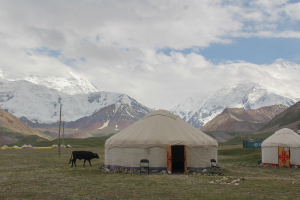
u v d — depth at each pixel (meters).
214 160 26.12
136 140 25.28
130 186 17.03
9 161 37.41
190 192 15.08
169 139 24.89
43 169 26.83
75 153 30.20
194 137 26.11
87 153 30.36
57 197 14.17
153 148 24.83
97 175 22.30
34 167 28.98
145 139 24.98
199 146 25.55
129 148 25.53
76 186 17.09
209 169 25.95
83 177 21.06
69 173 23.52
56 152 67.50
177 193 14.88
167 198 13.76
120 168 25.55
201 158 25.56
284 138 30.61
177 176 21.78
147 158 24.80
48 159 41.62
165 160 24.73
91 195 14.60
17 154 57.91
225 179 19.31
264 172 25.39
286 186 16.50
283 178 20.89
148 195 14.51
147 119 27.86
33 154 57.59
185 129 26.94
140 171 23.77
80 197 14.16
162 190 15.70
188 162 25.31
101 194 14.83
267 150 31.61
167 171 24.06
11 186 17.06
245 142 64.12
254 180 19.03
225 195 14.21
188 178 20.41
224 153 56.22
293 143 29.92
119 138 26.28
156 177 21.05
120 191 15.54
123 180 19.39
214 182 18.23
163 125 26.45
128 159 25.45
